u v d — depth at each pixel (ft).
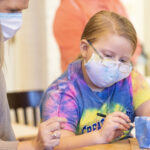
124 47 4.42
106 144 4.04
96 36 4.56
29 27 13.65
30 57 13.78
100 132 4.17
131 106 4.99
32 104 8.83
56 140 3.58
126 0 13.04
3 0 3.87
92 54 4.52
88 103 4.72
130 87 4.99
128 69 4.55
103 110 4.78
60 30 10.98
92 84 4.80
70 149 4.12
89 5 10.39
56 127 3.61
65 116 4.53
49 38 12.74
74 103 4.64
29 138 7.49
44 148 3.55
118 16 4.67
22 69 14.16
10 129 4.46
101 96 4.81
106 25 4.53
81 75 4.83
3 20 3.95
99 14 4.76
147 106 4.90
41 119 4.73
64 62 11.27
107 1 10.83
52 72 12.70
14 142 3.67
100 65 4.45
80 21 10.34
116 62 4.45
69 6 10.64
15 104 8.59
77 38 10.46
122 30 4.44
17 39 14.12
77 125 4.71
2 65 3.95
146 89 5.03
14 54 14.24
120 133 4.33
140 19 13.48
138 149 3.79
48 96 4.67
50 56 12.75
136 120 3.83
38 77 13.55
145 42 13.47
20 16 4.03
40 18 13.14
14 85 14.43
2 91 4.25
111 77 4.48
